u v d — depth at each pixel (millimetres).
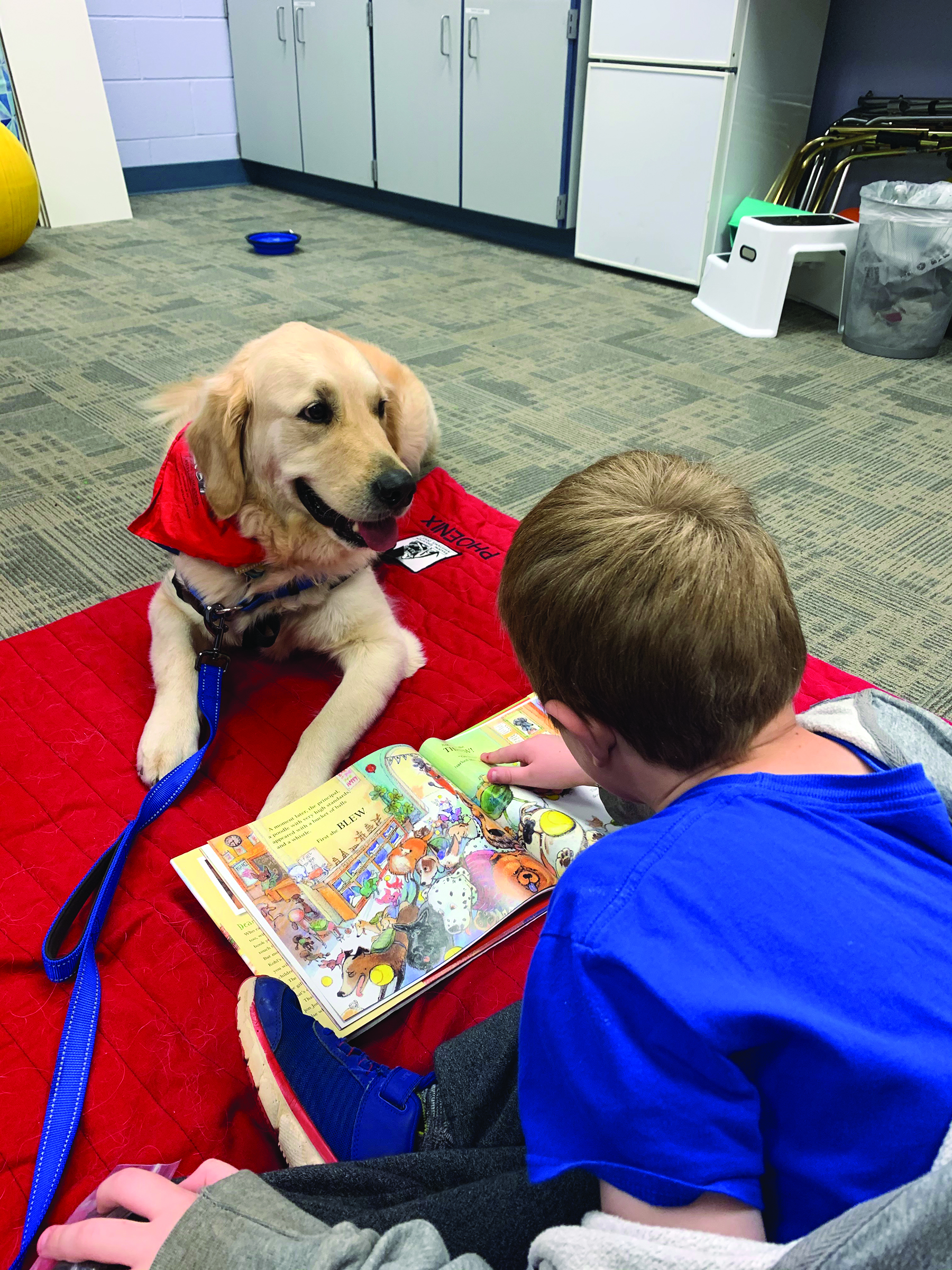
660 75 3717
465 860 1189
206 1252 638
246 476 1531
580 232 4383
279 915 1114
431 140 4801
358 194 5566
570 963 571
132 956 1108
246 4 5398
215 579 1560
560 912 601
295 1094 878
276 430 1489
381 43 4754
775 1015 511
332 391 1503
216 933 1141
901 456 2568
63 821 1293
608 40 3830
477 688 1584
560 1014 570
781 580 671
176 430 1701
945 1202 408
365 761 1332
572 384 3012
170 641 1562
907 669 1695
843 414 2834
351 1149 852
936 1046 512
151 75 5477
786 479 2410
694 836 586
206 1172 771
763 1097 558
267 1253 613
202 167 5988
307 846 1203
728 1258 480
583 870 605
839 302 3652
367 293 3924
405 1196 755
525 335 3461
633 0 3666
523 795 1247
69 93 4711
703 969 530
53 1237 746
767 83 3709
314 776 1331
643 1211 541
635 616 638
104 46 5219
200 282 3996
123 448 2465
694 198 3855
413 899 1140
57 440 2502
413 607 1816
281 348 1525
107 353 3127
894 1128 507
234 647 1700
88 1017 1018
